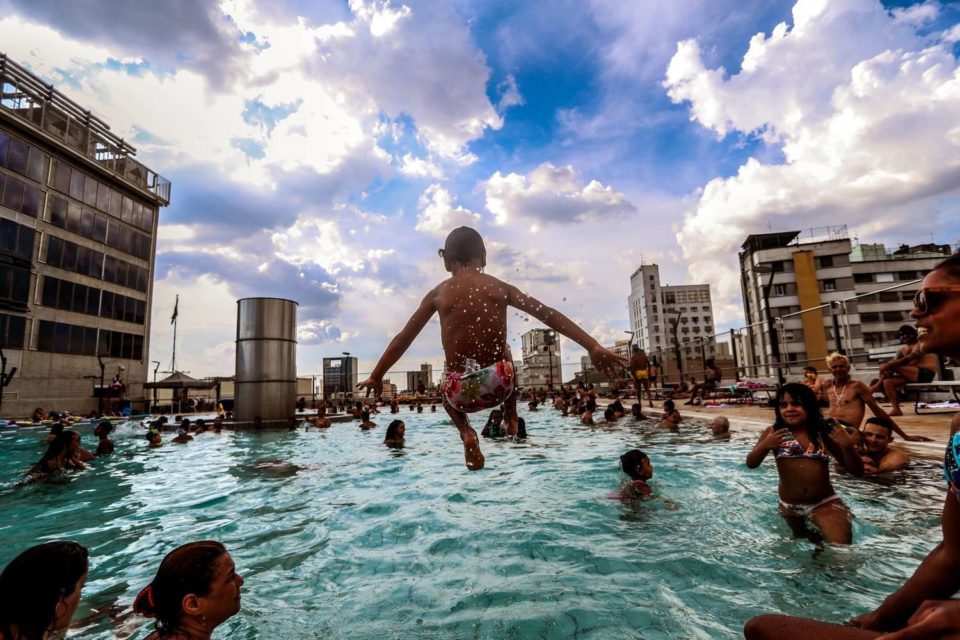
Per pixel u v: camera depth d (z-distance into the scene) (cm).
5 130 2400
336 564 329
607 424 1292
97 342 2839
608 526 394
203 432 1452
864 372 1509
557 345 4325
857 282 5056
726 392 1823
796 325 4994
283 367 1609
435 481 618
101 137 2997
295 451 1003
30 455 1061
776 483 526
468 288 304
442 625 236
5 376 2334
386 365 311
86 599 292
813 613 236
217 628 241
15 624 167
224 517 473
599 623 231
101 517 486
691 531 375
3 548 392
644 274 11069
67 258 2678
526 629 228
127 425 1927
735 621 230
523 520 418
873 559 307
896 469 539
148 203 3306
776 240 5569
